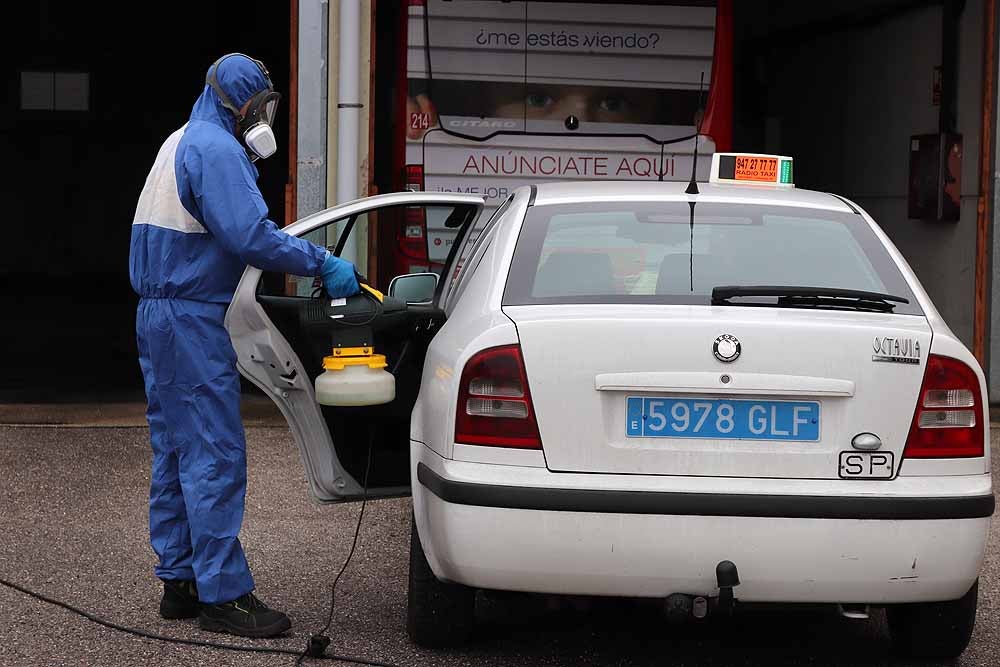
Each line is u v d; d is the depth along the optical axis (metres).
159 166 5.55
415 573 5.31
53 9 27.50
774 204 5.64
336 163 11.26
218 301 5.52
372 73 11.24
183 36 27.70
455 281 6.44
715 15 12.41
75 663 5.25
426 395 5.15
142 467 9.17
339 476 5.91
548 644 5.59
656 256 5.23
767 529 4.57
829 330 4.68
